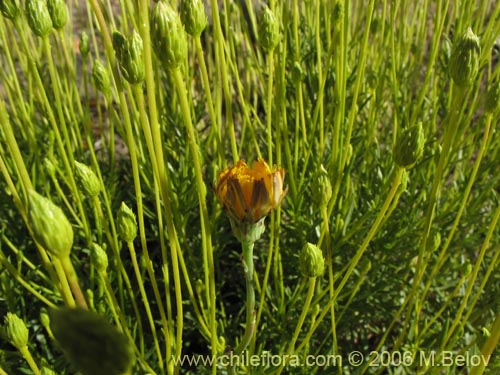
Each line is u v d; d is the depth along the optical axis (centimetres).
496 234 34
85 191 19
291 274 33
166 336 19
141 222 17
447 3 26
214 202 29
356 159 34
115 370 9
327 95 35
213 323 19
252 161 35
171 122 34
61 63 32
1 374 25
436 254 33
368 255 32
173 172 33
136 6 20
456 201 32
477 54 15
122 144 49
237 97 44
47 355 29
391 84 36
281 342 29
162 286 32
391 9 30
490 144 32
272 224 20
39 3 18
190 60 38
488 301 32
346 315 31
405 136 15
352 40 35
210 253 17
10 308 27
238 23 39
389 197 17
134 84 14
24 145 37
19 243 33
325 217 19
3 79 32
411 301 20
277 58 25
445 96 36
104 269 19
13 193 15
